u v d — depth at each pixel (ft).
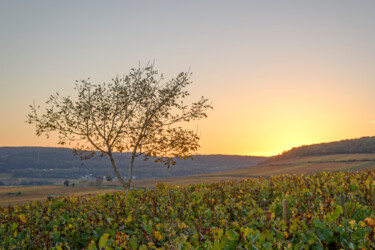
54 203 46.78
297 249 20.54
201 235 26.23
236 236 19.92
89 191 273.95
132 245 21.43
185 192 52.16
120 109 61.31
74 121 60.85
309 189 47.65
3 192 311.06
